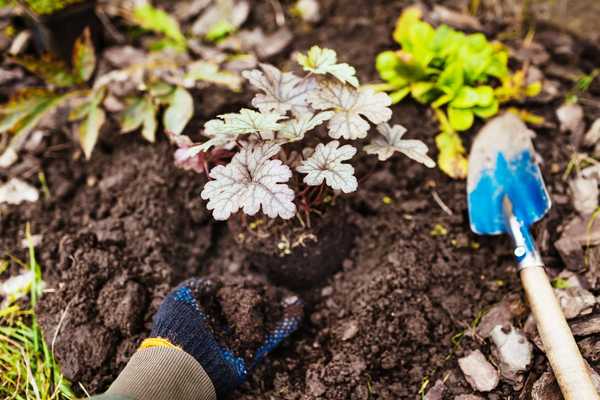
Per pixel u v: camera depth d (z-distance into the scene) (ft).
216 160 3.09
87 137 3.39
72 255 3.22
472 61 3.41
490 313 3.11
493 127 3.35
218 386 2.94
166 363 2.81
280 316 3.15
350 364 3.05
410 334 3.10
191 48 3.79
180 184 3.43
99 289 3.17
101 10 3.96
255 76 2.92
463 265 3.25
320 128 3.35
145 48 3.87
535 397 2.90
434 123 3.48
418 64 3.43
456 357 3.08
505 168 3.28
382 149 2.89
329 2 3.94
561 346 2.82
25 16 3.67
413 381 3.06
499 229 3.23
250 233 3.16
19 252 3.36
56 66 3.51
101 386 3.06
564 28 3.86
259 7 3.98
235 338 3.05
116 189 3.44
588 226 3.23
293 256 3.16
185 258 3.37
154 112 3.44
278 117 2.75
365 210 3.43
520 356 2.97
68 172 3.53
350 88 2.91
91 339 3.08
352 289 3.24
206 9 3.98
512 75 3.64
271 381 3.10
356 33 3.81
